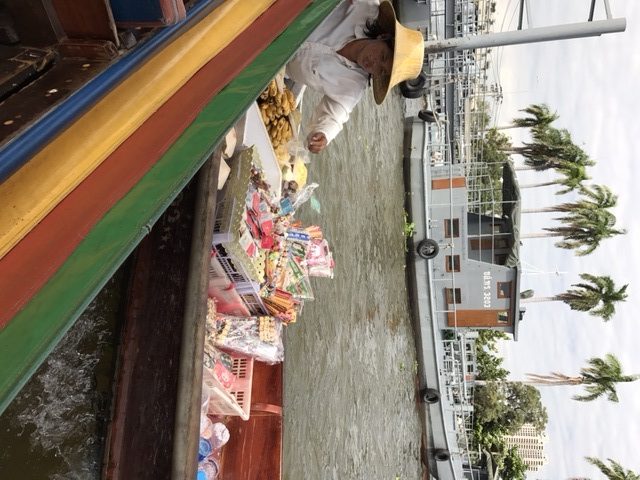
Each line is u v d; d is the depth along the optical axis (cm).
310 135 410
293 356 482
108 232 126
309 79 401
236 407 334
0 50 151
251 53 213
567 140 3406
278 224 374
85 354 202
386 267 1030
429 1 926
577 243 3388
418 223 1249
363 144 888
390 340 1030
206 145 157
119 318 214
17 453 178
